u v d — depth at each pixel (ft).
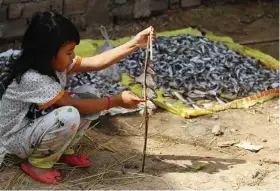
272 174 12.37
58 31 10.43
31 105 11.18
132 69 16.74
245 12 21.81
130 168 12.29
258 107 15.49
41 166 11.59
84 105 11.23
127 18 20.40
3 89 11.45
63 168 12.10
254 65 17.48
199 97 15.65
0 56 16.70
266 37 20.31
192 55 17.31
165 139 13.78
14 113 11.30
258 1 22.39
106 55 12.06
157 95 15.58
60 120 10.85
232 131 14.28
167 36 18.83
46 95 10.79
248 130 14.37
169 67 16.65
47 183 11.53
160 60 16.97
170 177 11.98
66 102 11.12
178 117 14.85
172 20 20.85
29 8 18.29
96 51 16.52
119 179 11.84
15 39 18.58
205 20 21.03
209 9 21.66
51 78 10.92
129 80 16.29
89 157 12.66
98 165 12.34
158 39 18.25
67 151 12.09
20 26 18.44
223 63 17.15
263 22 21.33
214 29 20.56
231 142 13.71
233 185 11.84
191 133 14.12
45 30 10.41
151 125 14.42
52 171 11.70
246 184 11.91
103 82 15.99
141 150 13.16
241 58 17.72
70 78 15.85
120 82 16.17
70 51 10.84
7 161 12.15
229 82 16.34
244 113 15.17
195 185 11.74
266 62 18.08
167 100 15.42
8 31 18.33
